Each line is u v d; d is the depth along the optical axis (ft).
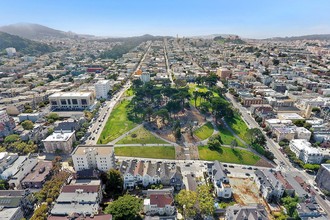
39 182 551.59
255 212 421.59
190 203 454.40
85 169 572.51
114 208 441.68
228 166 640.99
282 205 491.72
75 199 466.70
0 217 422.41
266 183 522.47
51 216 433.89
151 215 461.37
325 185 529.86
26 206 479.82
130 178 545.44
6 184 539.70
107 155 568.82
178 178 554.05
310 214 447.42
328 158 641.40
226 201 507.30
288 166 640.58
